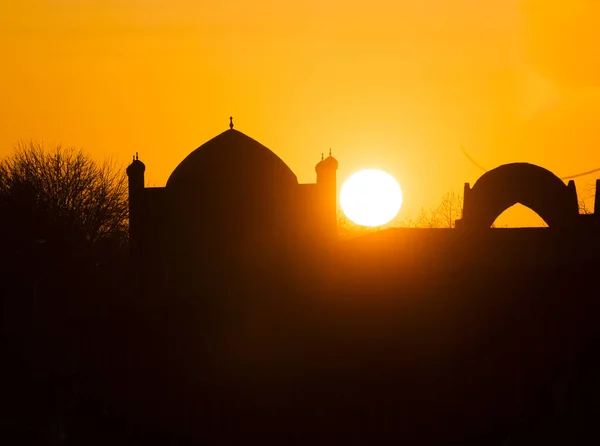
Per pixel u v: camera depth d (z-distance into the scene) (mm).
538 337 107250
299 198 133500
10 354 124062
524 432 93875
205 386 114812
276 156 133875
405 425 106562
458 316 117125
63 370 116562
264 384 114688
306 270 127750
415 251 125625
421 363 114250
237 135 133125
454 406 107000
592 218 136500
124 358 121188
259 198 129625
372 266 124000
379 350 117562
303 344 119562
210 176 129750
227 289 126625
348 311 121000
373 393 110938
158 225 134000
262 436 107938
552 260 121688
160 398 111250
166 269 130750
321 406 111000
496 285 117875
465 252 124188
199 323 123188
